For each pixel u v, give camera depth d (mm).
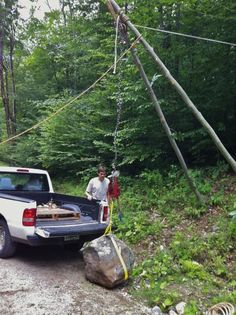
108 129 10781
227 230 6168
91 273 5125
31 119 18062
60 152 11734
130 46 6160
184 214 7223
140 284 5129
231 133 8898
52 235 5547
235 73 8445
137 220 7270
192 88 8914
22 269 5680
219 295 4695
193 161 9297
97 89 11867
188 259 5684
